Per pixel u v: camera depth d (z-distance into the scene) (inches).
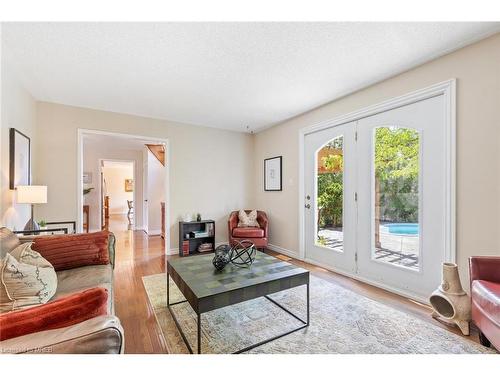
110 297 62.1
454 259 80.8
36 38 73.4
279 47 78.8
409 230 96.7
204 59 86.0
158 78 100.8
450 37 73.8
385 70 94.3
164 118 158.6
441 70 84.3
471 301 65.9
